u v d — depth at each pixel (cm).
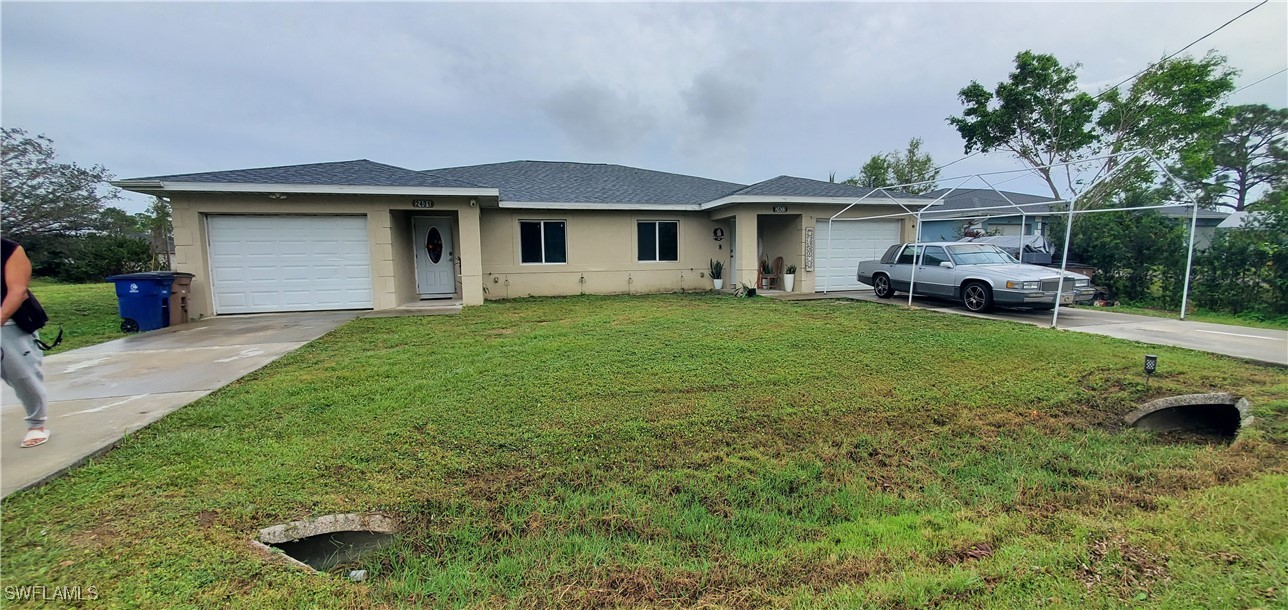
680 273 1530
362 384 493
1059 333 771
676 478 309
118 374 532
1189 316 966
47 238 1681
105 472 294
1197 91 1502
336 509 261
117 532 231
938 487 305
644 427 387
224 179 950
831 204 1371
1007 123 1761
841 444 363
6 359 307
